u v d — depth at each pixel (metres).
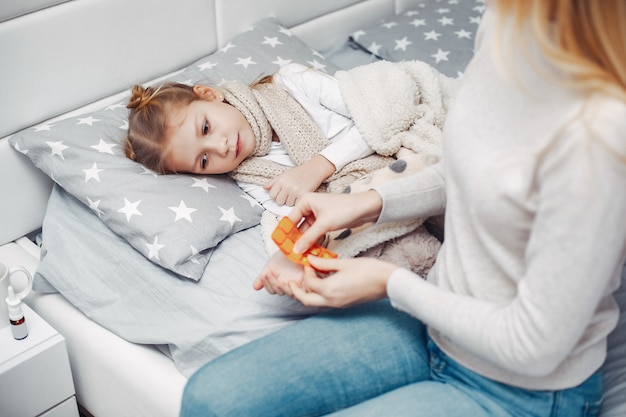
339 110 1.57
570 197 0.77
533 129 0.83
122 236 1.42
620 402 1.09
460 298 0.93
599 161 0.75
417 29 2.09
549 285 0.80
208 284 1.34
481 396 0.99
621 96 0.75
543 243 0.80
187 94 1.50
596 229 0.76
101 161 1.46
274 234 1.14
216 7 1.82
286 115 1.54
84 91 1.61
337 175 1.49
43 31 1.49
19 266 1.45
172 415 1.28
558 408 0.95
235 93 1.53
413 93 1.52
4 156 1.52
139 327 1.36
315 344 1.08
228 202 1.45
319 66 1.82
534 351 0.83
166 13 1.70
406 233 1.32
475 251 0.94
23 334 1.34
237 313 1.28
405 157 1.39
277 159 1.56
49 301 1.49
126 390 1.37
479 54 0.95
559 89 0.81
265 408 1.02
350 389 1.06
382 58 2.04
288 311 1.28
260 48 1.81
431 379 1.09
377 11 2.27
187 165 1.47
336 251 1.29
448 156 0.94
